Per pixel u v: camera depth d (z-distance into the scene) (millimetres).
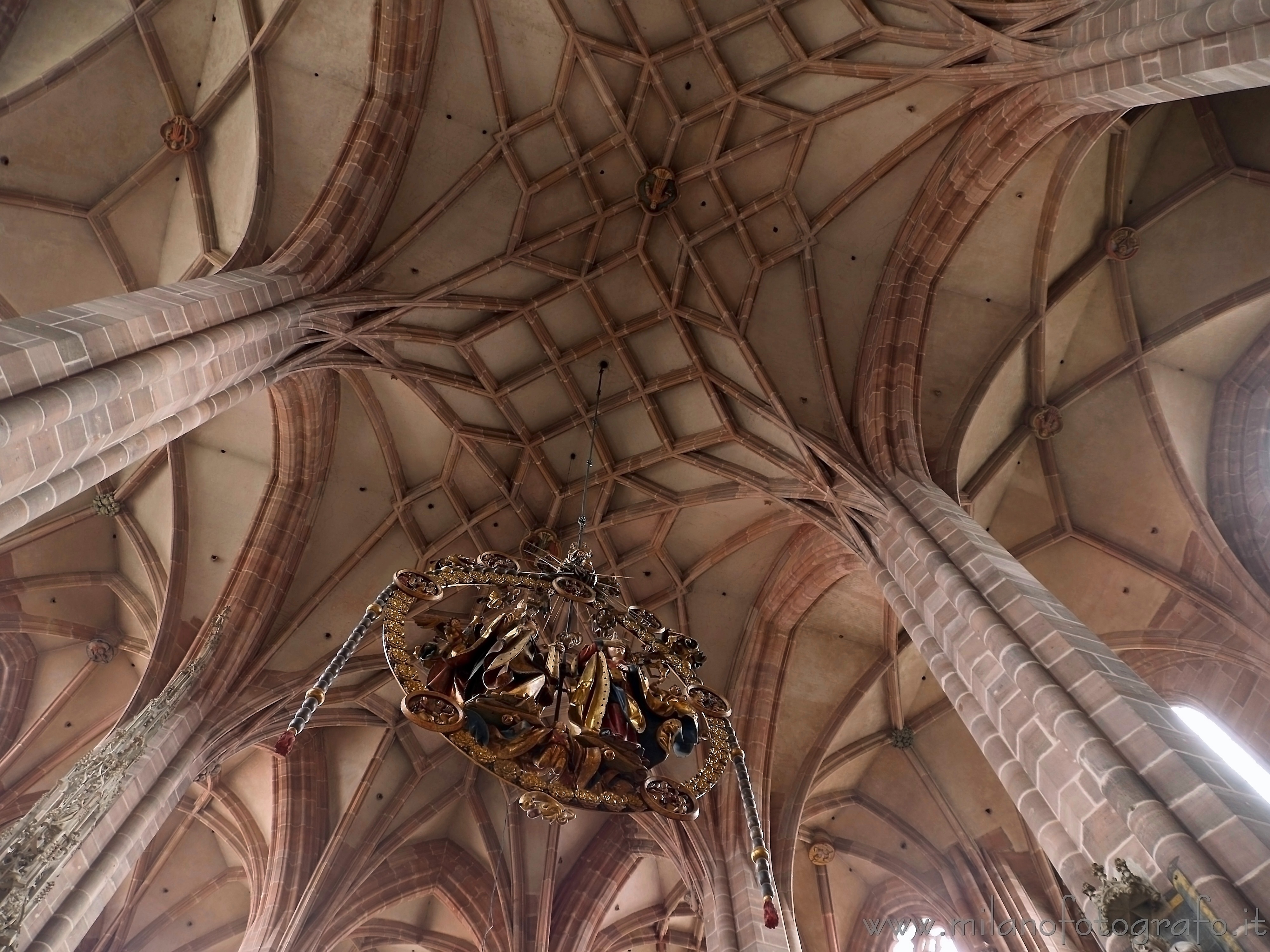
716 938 14555
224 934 21219
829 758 19000
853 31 15141
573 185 16906
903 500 14289
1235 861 7113
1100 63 11531
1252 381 18422
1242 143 16969
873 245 16875
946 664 11266
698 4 15602
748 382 16953
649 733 9039
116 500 19250
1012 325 16922
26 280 17375
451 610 18750
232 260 14500
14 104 15594
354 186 15289
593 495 18641
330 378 17203
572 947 19203
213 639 16562
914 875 19250
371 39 15234
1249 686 16953
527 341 17688
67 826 11875
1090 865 8289
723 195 16906
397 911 21047
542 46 15945
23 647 20203
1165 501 18109
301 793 19188
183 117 16203
